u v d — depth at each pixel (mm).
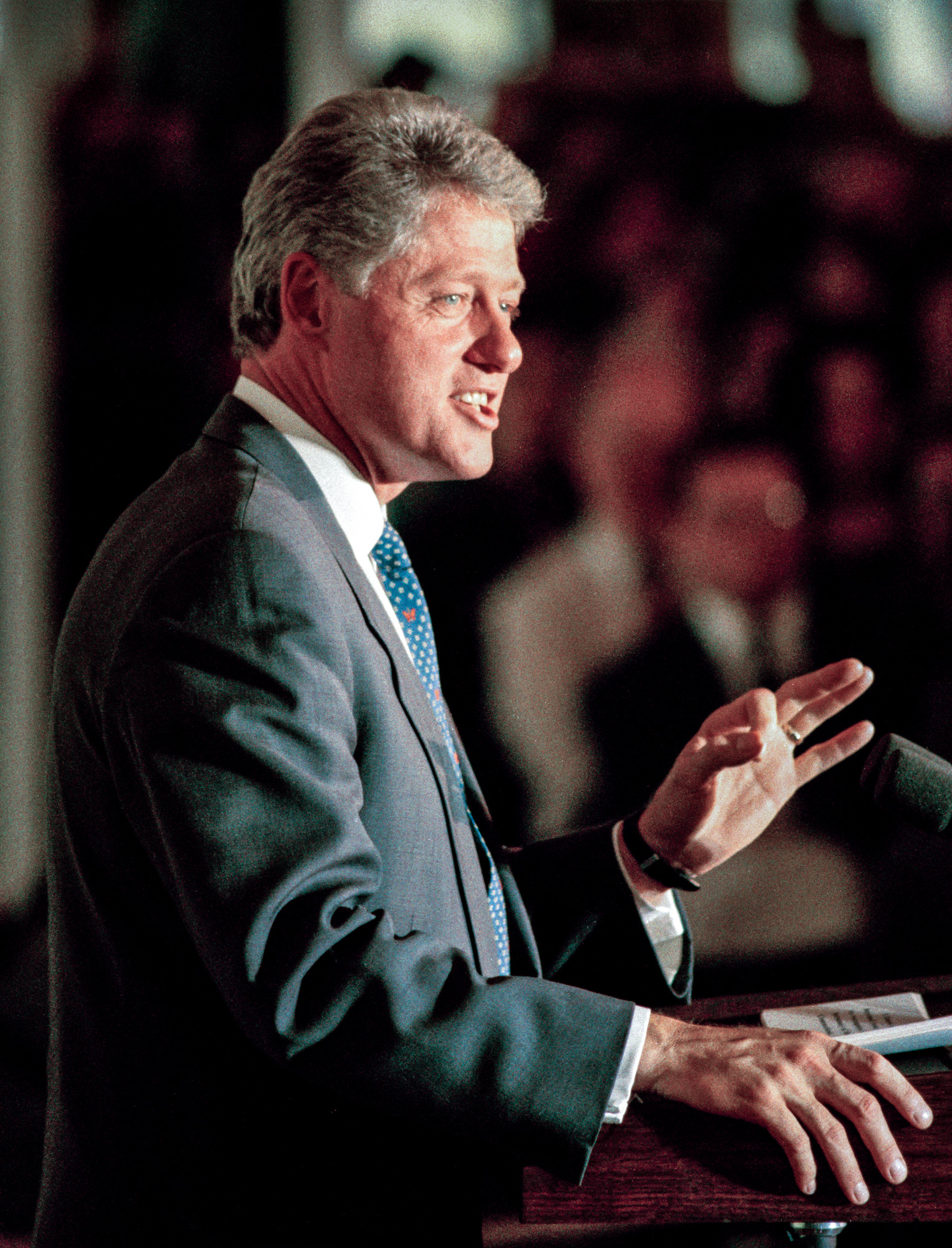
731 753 4398
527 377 15367
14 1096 9266
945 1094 3881
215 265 15203
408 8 15375
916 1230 5758
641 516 14672
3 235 14633
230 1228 3953
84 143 14906
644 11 15609
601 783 13523
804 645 14320
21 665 14594
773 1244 4641
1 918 13867
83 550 15211
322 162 4203
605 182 15727
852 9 15664
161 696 3648
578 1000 3783
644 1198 3561
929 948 11359
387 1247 3963
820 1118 3621
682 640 13984
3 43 14523
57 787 4246
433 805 4160
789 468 14727
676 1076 3754
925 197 15680
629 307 15484
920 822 4484
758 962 11336
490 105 15742
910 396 15352
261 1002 3520
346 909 3680
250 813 3568
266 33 14977
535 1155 3592
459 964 3760
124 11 14734
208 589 3703
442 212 4160
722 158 15727
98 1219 3986
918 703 14234
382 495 4613
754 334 15531
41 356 14930
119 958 4051
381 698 4035
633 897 5125
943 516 14820
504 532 14742
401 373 4195
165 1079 3996
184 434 15328
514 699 13875
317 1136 3994
